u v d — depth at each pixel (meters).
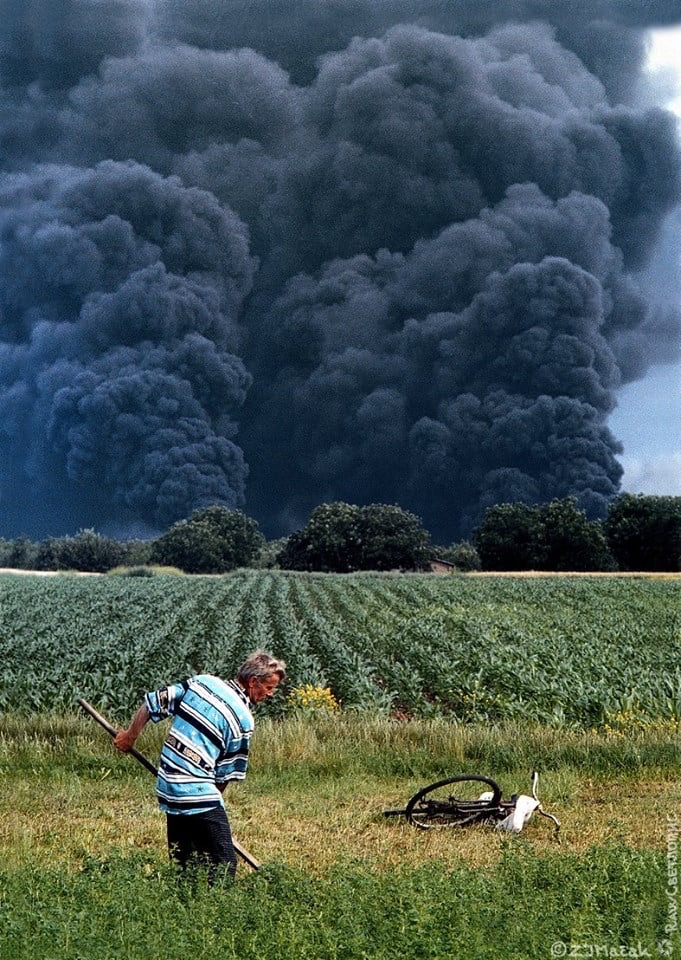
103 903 6.33
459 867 7.78
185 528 141.00
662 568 124.75
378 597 52.72
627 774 13.27
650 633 32.75
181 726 7.47
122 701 20.56
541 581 67.25
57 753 14.05
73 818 10.93
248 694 7.65
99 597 51.69
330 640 30.23
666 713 18.77
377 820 10.89
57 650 27.50
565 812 11.18
